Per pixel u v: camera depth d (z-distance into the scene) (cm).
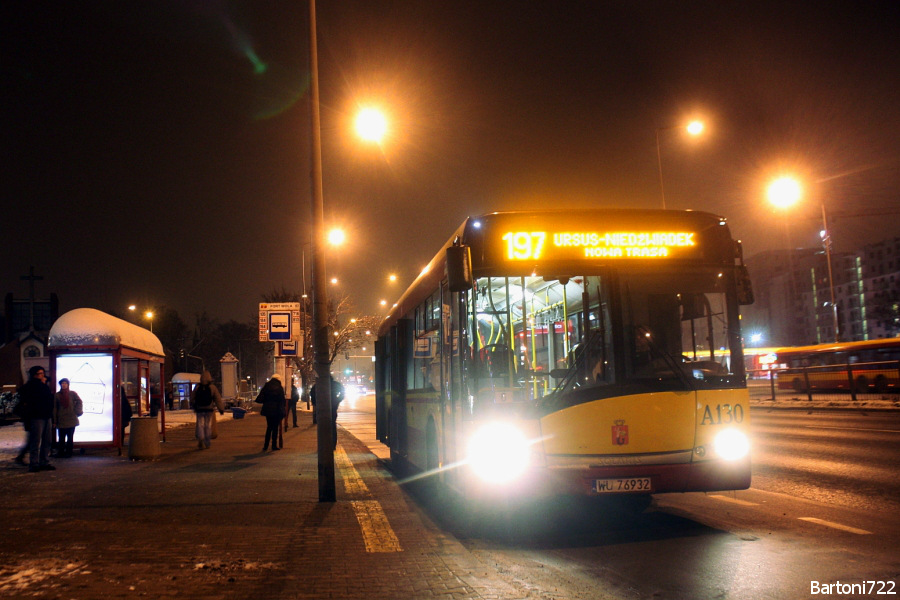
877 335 13550
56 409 1705
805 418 2489
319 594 566
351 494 1104
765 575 610
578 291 793
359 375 10375
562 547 739
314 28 1066
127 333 1856
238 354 10856
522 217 808
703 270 813
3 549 728
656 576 618
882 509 887
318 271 1043
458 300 838
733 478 772
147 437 1670
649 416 763
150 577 616
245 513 930
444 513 928
